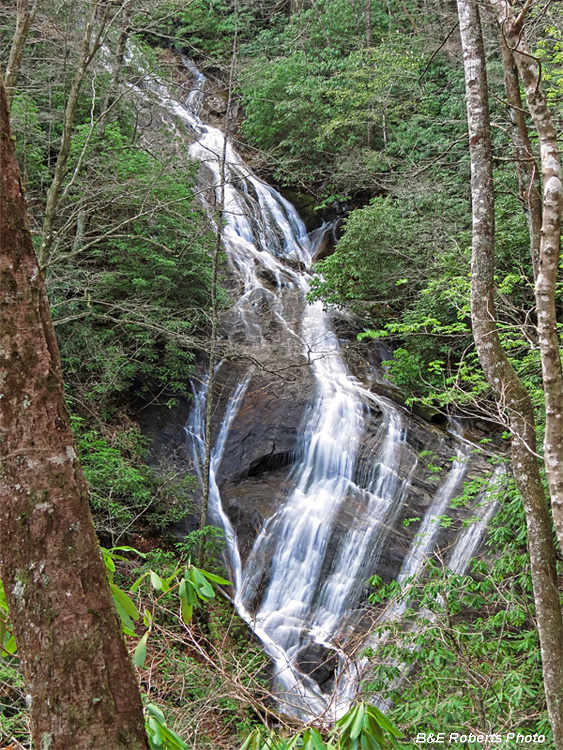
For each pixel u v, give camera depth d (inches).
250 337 682.2
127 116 737.6
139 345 582.9
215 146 924.0
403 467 533.0
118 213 586.2
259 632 460.8
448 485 513.3
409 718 270.5
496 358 256.8
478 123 268.7
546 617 231.5
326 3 978.1
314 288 697.0
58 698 85.8
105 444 499.2
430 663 301.7
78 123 680.4
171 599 415.5
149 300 578.2
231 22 1064.8
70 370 549.3
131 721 87.7
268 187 912.3
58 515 91.5
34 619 88.4
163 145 696.4
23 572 89.8
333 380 628.4
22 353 95.6
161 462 553.9
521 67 242.4
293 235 876.6
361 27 971.9
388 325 476.4
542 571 235.6
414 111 831.1
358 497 527.5
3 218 98.8
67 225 397.7
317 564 495.2
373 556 482.6
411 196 642.2
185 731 220.1
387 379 642.8
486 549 449.4
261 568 502.6
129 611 135.8
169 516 506.9
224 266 761.6
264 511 528.4
